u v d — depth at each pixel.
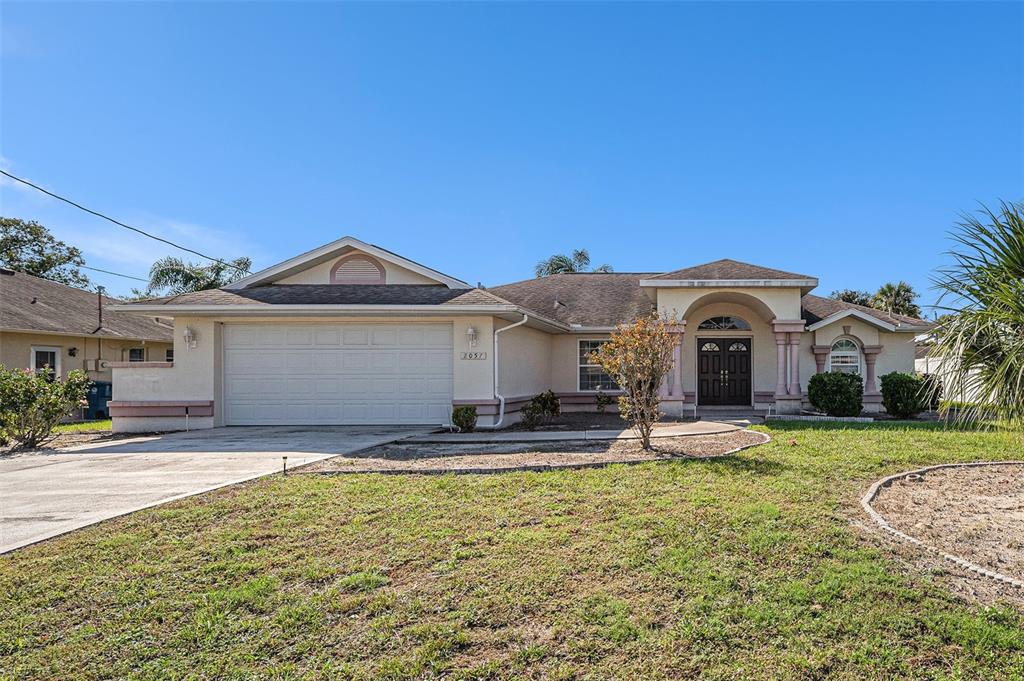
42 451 10.96
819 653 3.35
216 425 14.19
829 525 5.50
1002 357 5.42
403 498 6.59
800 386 18.30
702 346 19.23
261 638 3.61
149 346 24.72
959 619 3.68
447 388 14.12
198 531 5.52
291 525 5.66
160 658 3.40
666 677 3.17
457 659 3.36
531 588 4.22
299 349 14.38
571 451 9.84
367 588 4.27
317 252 15.37
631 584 4.27
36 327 18.77
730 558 4.71
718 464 8.37
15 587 4.31
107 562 4.78
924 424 13.70
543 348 18.41
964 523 5.76
